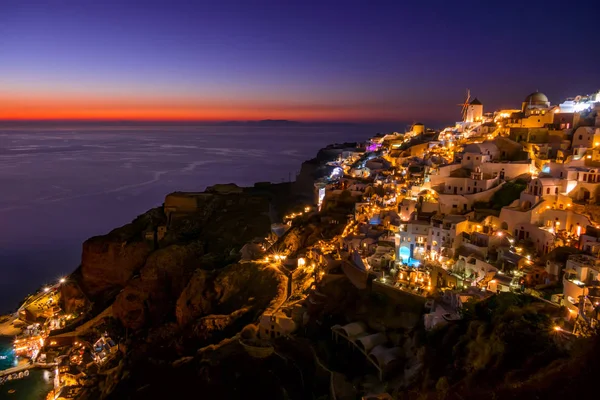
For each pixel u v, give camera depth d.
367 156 129.50
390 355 46.00
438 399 35.69
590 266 41.34
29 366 74.31
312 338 55.25
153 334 77.69
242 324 66.31
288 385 50.50
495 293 45.47
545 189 57.06
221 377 55.19
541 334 35.75
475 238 56.06
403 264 58.91
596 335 31.12
